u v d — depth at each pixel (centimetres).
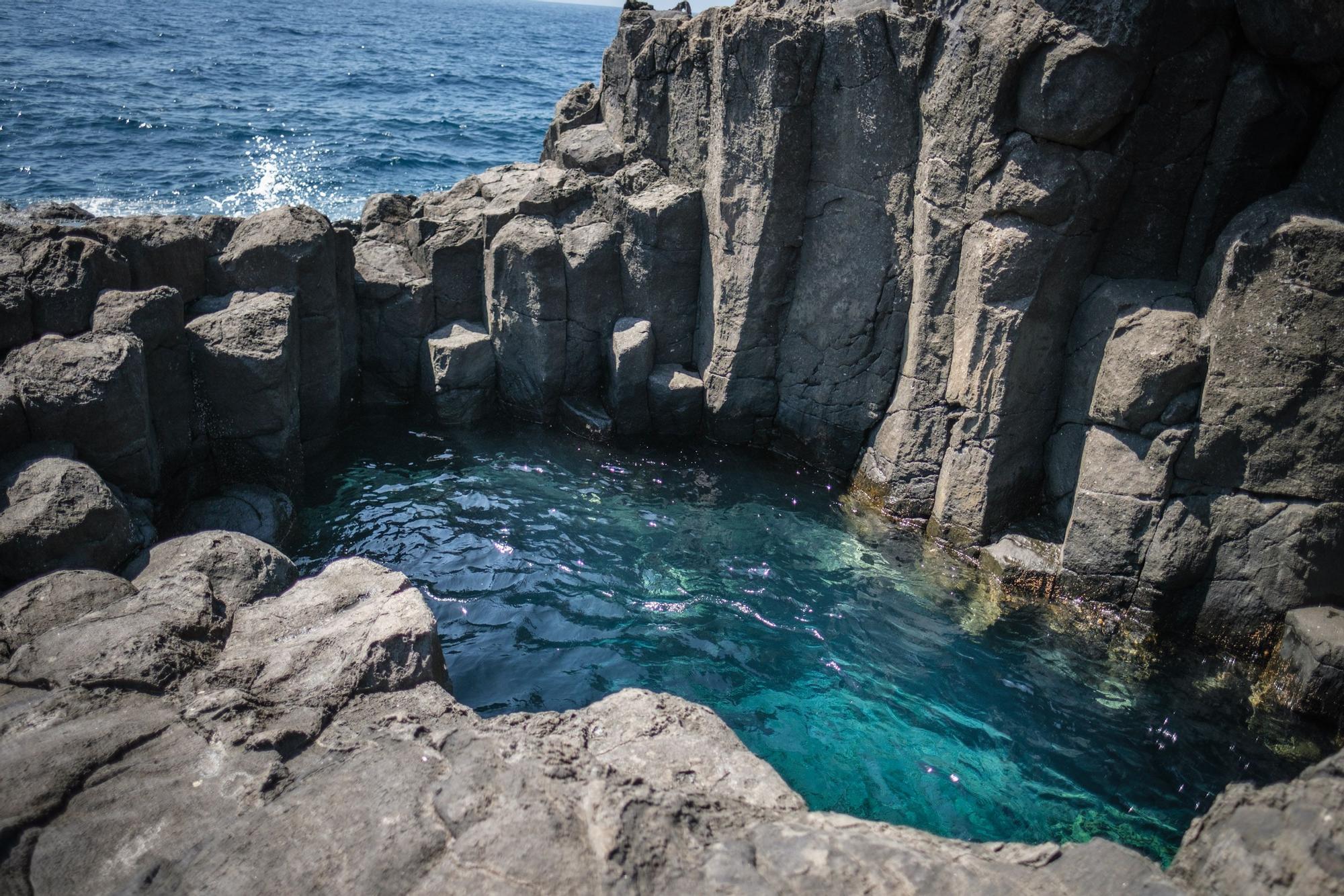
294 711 561
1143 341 846
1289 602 812
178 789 491
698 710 597
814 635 884
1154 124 845
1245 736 768
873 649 866
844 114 1044
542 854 445
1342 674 755
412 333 1262
